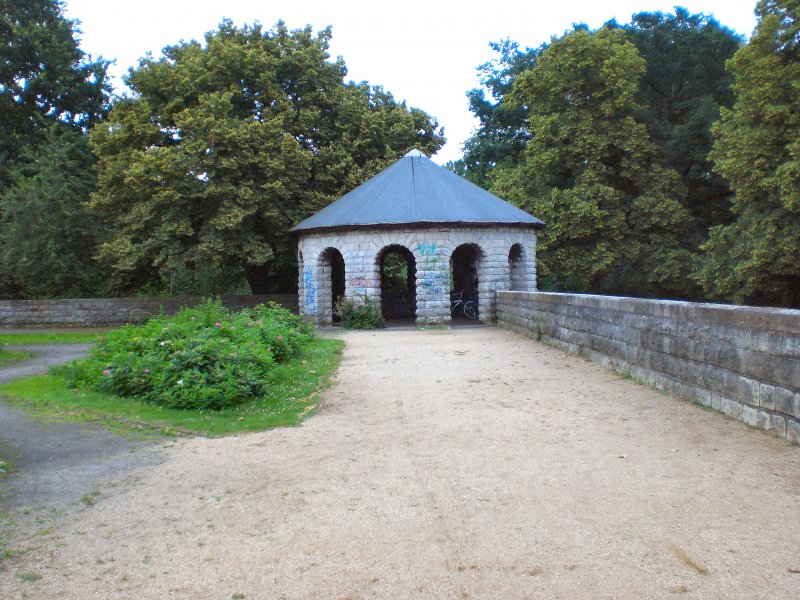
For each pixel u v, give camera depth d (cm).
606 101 3066
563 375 1067
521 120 4425
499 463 614
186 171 2409
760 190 2317
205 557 432
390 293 2994
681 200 3247
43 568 418
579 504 504
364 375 1153
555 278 3831
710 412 757
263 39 2862
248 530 475
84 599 379
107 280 2841
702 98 3372
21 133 3294
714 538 434
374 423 795
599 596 369
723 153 2561
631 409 804
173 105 2570
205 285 2895
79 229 2692
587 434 703
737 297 2414
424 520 484
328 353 1411
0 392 1030
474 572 402
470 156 4638
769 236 2225
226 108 2478
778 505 483
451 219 2172
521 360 1260
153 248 2509
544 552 425
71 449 696
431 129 3300
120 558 432
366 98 3100
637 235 3116
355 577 400
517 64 4394
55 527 485
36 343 1927
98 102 3406
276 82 2816
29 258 2569
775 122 2283
